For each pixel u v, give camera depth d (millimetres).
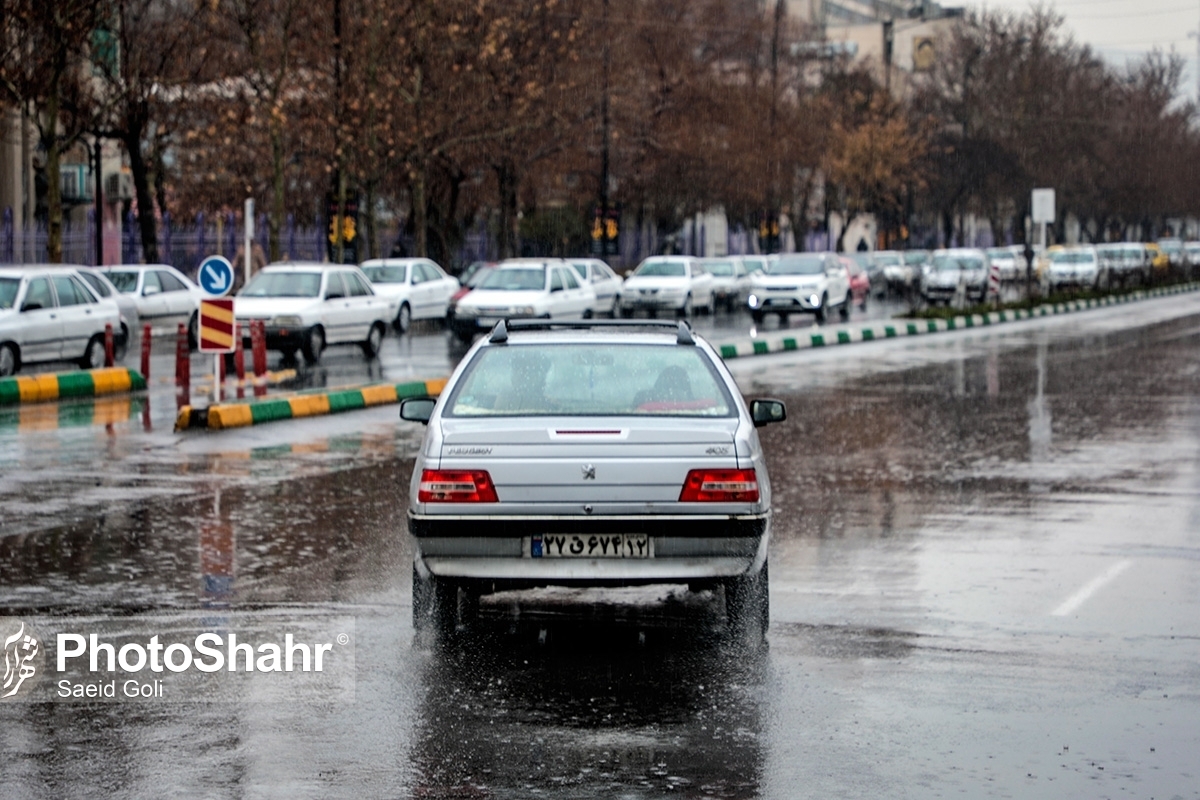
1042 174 96250
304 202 65562
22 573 11422
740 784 6727
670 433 8898
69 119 49344
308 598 10633
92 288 29484
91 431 20688
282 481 16344
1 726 7586
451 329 38875
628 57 63000
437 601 9328
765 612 9375
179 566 11727
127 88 43344
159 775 6828
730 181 73062
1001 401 26328
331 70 49312
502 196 61312
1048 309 58969
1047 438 20906
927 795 6613
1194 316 57875
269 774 6848
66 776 6801
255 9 46188
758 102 73688
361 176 53125
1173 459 18703
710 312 55594
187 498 15117
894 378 31000
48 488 15672
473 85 54875
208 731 7520
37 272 27984
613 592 10922
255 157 57875
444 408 9508
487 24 54062
